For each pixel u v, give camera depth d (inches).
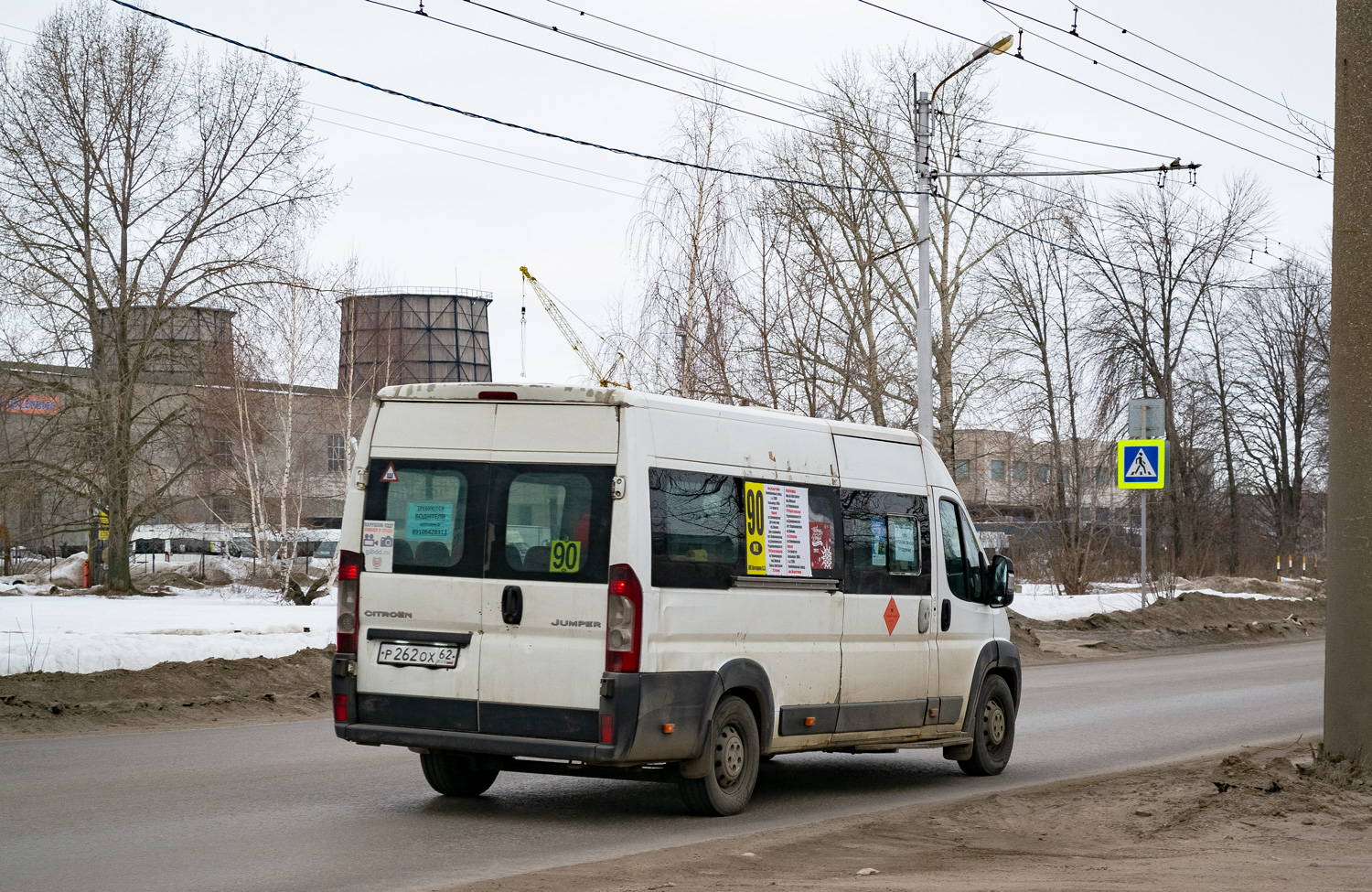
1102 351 1855.3
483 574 343.0
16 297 1366.9
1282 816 324.2
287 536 1440.7
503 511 343.6
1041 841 311.7
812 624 386.6
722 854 295.4
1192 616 1259.8
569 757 329.1
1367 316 365.4
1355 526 365.7
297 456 1513.3
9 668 613.9
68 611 1053.8
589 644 330.6
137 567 2041.1
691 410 355.6
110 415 1419.8
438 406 355.3
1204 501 2439.7
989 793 392.2
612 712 325.7
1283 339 2544.3
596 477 335.9
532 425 344.5
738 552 362.9
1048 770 468.1
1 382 1414.9
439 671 343.9
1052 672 871.1
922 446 451.8
